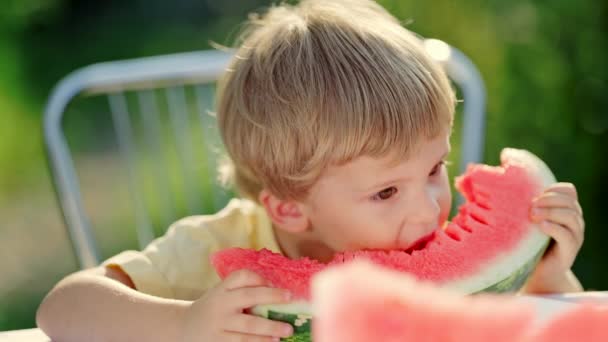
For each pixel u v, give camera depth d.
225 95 1.69
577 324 0.73
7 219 5.14
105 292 1.48
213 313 1.23
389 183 1.50
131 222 4.95
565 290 1.61
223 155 2.10
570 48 3.91
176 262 1.72
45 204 5.26
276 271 1.27
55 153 2.29
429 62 1.56
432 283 1.32
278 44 1.60
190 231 1.78
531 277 1.57
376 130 1.46
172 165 4.35
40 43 6.76
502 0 3.93
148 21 7.18
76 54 6.71
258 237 1.80
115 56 6.71
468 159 2.33
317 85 1.51
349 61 1.51
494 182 1.51
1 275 4.66
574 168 3.94
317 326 0.66
